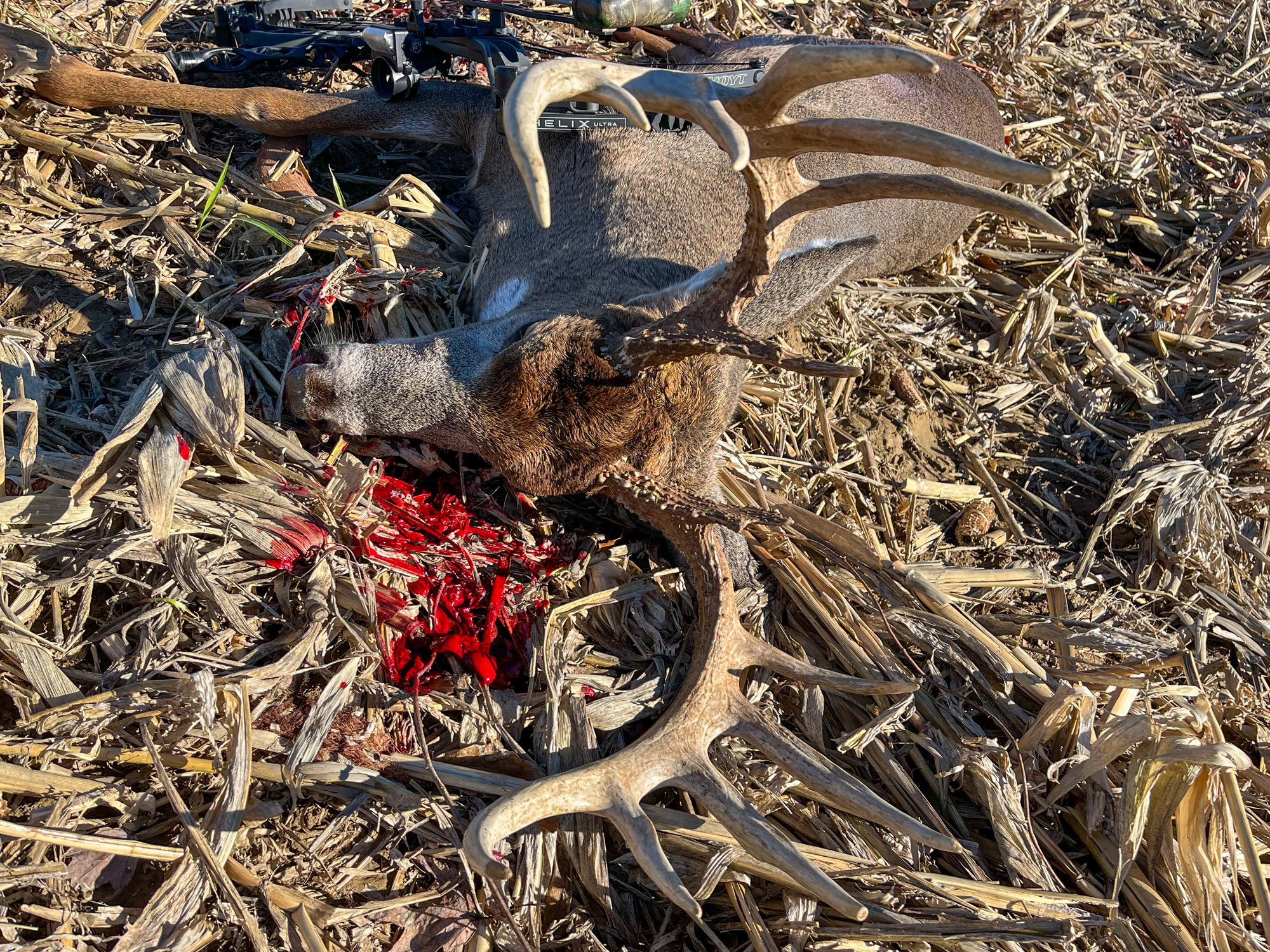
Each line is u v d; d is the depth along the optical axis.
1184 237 1.38
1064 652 0.89
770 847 0.66
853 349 1.09
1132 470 1.07
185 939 0.61
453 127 1.10
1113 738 0.75
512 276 0.96
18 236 0.90
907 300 1.21
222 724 0.67
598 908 0.71
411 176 1.04
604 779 0.67
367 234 0.94
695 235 0.94
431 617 0.77
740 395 0.94
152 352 0.86
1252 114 1.68
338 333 0.90
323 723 0.69
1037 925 0.69
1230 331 1.27
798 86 0.51
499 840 0.62
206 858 0.62
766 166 0.60
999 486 1.07
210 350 0.79
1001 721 0.83
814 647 0.86
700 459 0.82
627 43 1.24
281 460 0.81
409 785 0.71
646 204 0.95
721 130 0.46
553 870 0.70
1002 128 1.26
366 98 1.05
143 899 0.63
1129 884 0.76
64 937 0.60
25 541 0.71
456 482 0.85
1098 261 1.31
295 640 0.72
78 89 0.99
